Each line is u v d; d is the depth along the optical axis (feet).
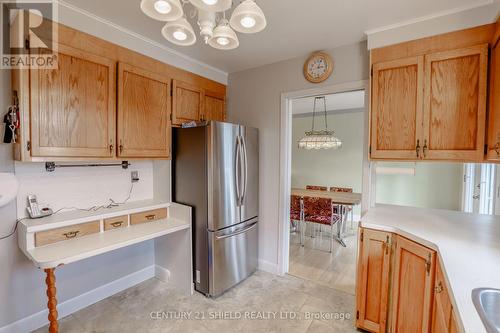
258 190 9.64
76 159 5.91
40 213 6.21
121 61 6.79
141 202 8.43
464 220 6.36
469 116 5.53
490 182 8.90
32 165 6.23
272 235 9.50
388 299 5.93
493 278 3.42
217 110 10.00
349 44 7.68
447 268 3.71
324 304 7.60
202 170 7.82
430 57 5.93
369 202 7.48
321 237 14.25
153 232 6.84
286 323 6.72
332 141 14.69
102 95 6.38
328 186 18.75
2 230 5.82
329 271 9.85
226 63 9.34
